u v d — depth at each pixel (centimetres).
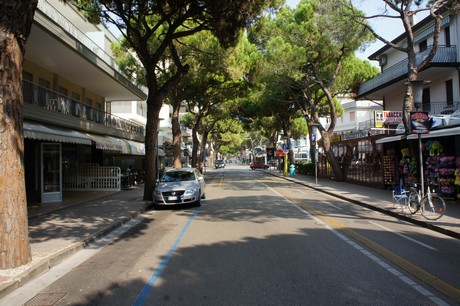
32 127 1327
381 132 2209
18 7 606
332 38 1956
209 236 880
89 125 1959
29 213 1240
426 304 455
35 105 1430
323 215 1191
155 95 1616
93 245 829
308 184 2509
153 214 1300
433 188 1492
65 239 834
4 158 599
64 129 1680
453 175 1414
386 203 1396
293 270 598
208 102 3231
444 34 2242
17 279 549
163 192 1395
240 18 1387
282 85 2933
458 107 2056
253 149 9506
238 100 3975
